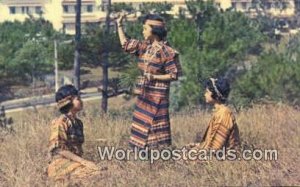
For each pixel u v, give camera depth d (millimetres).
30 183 7281
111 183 7117
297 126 9805
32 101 63844
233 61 38812
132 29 30562
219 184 6715
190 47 37156
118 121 11750
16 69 65188
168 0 47438
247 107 13461
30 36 71000
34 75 66562
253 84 34906
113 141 9516
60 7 123125
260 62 38750
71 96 7949
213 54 36781
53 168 7641
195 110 14195
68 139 7844
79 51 37125
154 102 8492
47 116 12727
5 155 8953
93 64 37156
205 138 8359
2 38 67562
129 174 7391
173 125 11375
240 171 7004
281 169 6984
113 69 36312
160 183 7051
